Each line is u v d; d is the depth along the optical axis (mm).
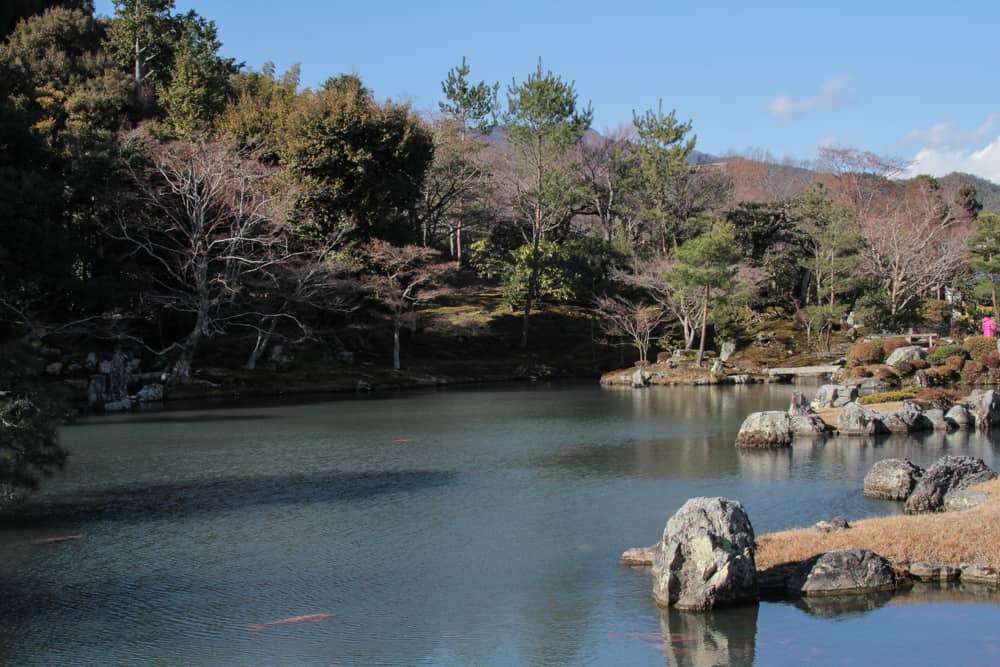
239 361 64062
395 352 71062
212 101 73750
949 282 88312
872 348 61344
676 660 15336
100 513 26000
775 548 20000
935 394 48125
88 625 17250
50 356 54844
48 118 60281
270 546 22594
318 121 66188
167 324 65250
